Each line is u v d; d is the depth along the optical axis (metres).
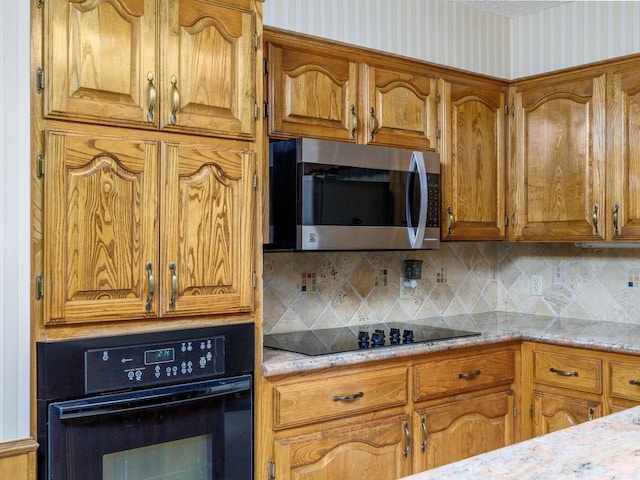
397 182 2.69
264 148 2.41
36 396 1.73
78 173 1.78
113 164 1.84
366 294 3.16
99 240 1.82
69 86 1.77
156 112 1.93
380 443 2.45
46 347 1.73
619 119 2.85
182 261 1.97
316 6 2.97
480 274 3.66
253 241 2.15
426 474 1.03
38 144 1.73
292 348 2.47
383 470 2.46
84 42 1.80
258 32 2.18
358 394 2.39
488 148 3.16
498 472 1.03
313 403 2.28
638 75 2.79
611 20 3.28
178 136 1.98
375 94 2.73
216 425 2.05
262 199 2.29
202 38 2.03
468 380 2.73
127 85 1.88
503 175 3.22
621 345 2.55
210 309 2.03
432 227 2.82
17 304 1.70
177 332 1.97
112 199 1.84
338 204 2.49
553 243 3.49
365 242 2.57
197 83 2.02
